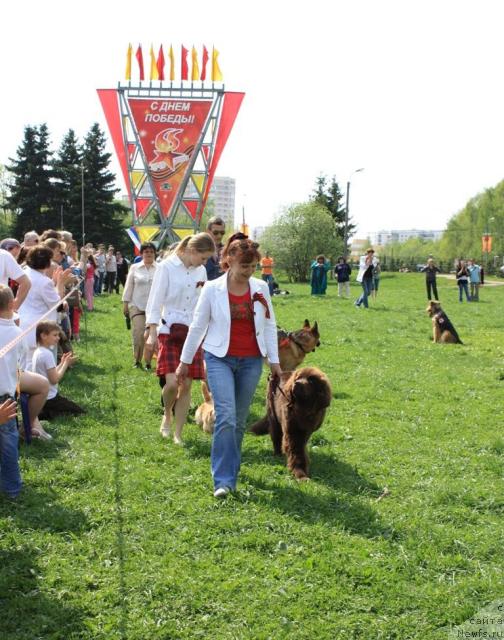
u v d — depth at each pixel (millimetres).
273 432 6578
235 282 5516
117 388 9391
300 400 5797
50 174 54094
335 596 4004
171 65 27859
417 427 7898
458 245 91625
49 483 5672
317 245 55438
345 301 27875
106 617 3762
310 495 5531
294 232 55312
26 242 10250
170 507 5230
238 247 5379
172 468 6176
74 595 3957
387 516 5184
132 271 10820
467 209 92750
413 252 121938
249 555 4496
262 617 3793
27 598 3893
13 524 4816
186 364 5559
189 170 28328
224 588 4051
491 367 12344
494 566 4445
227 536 4754
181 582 4105
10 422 5215
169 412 7207
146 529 4836
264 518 5031
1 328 5219
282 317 20375
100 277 27781
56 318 8109
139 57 27828
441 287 43531
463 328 18938
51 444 6684
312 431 6074
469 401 9414
